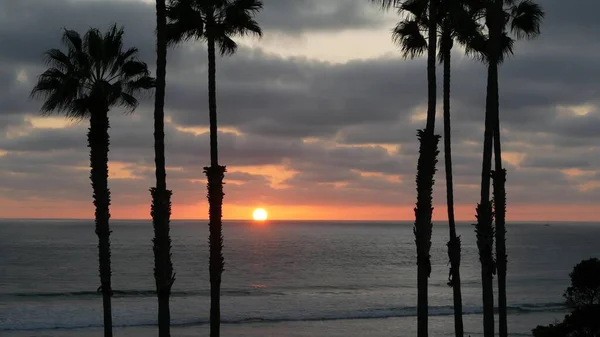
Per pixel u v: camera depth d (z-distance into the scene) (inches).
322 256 5718.5
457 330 925.8
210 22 933.8
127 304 2485.2
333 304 2588.6
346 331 1966.0
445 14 842.2
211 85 936.3
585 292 1802.4
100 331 1899.6
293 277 3860.7
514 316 2267.5
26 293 2864.2
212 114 932.6
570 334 1226.0
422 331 717.3
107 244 903.1
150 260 4827.8
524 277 4018.2
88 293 2864.2
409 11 801.6
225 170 935.0
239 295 2906.0
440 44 914.7
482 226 788.0
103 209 901.8
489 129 788.0
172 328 1977.1
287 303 2605.8
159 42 757.9
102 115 905.5
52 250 5974.4
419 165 725.9
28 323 2005.4
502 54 924.0
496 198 900.0
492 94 789.2
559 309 2445.9
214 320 923.4
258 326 2053.4
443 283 3543.3
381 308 2463.1
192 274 3895.2
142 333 1879.9
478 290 3191.4
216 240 926.4
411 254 6136.8
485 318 788.6
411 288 3309.5
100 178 901.8
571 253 6845.5
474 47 903.1
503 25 900.0
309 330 1979.6
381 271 4335.6
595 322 1205.1
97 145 901.8
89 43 918.4
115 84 911.7
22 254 5433.1
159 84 757.9
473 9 844.6
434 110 729.0
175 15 932.6
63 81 908.6
